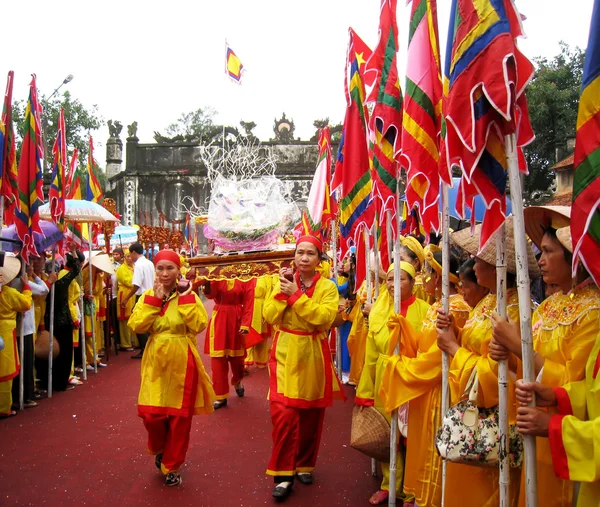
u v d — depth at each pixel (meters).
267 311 4.52
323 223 8.05
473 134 2.39
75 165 10.08
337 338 7.60
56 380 7.75
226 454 5.29
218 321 6.89
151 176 30.27
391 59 3.80
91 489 4.51
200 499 4.32
